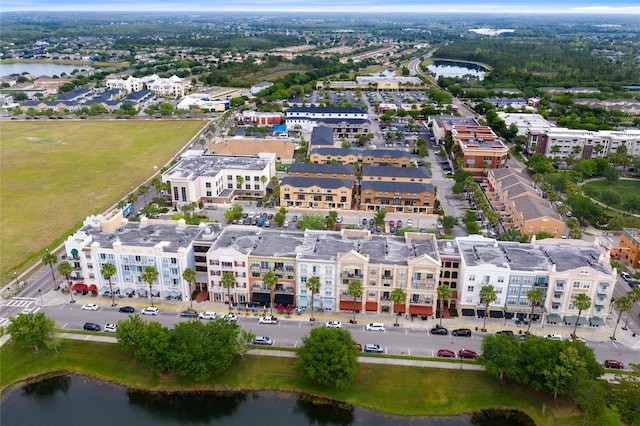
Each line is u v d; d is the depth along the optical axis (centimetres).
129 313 16625
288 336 15562
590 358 13150
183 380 14050
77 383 14075
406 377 14012
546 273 15738
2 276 18900
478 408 13200
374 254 16912
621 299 15112
